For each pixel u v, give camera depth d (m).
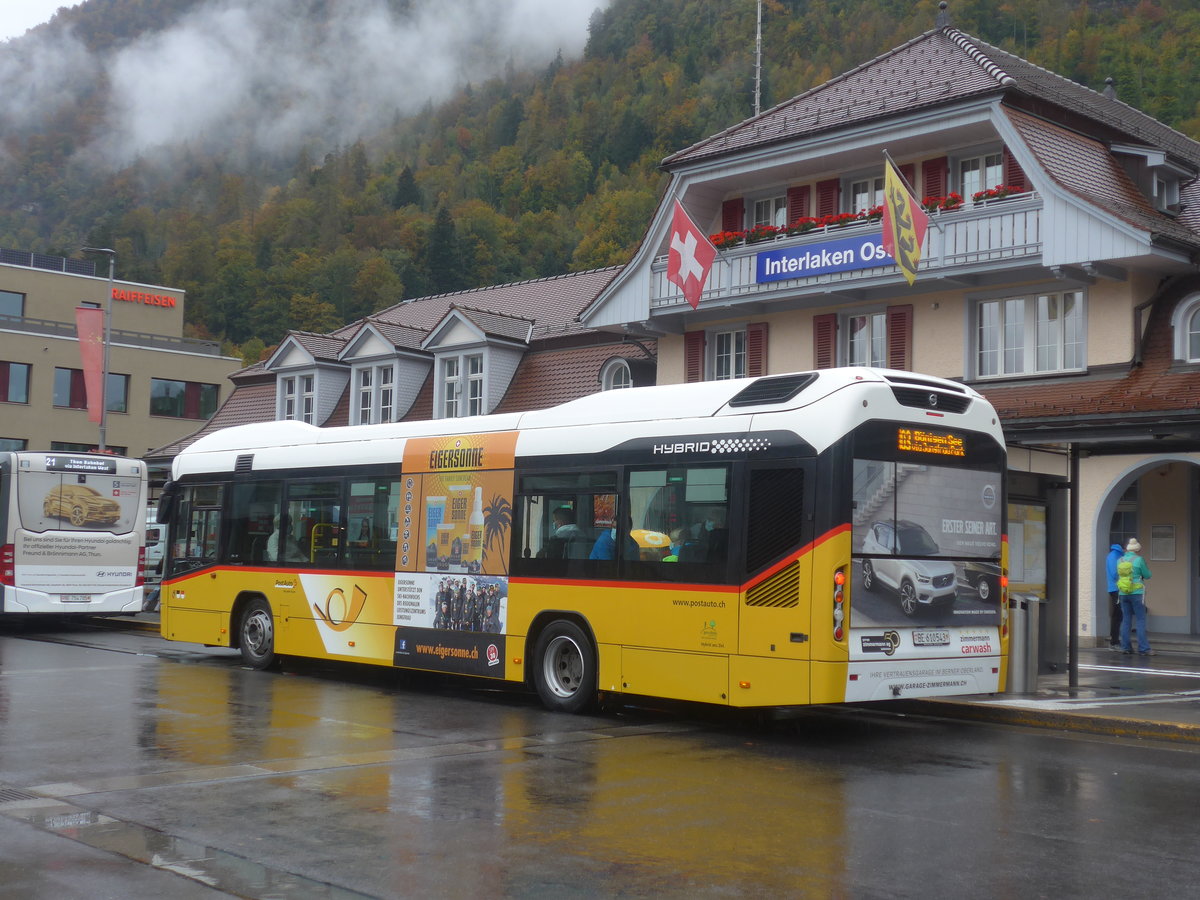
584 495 13.94
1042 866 7.11
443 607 15.45
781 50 160.00
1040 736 12.56
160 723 12.45
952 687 12.48
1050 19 125.06
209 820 8.15
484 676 14.85
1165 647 22.56
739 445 12.45
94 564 26.22
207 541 19.27
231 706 13.90
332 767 10.09
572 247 141.38
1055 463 17.72
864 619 11.72
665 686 12.82
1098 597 23.28
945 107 23.17
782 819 8.31
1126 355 21.70
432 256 138.88
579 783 9.54
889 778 9.94
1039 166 21.94
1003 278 23.14
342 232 169.50
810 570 11.68
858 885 6.70
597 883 6.72
